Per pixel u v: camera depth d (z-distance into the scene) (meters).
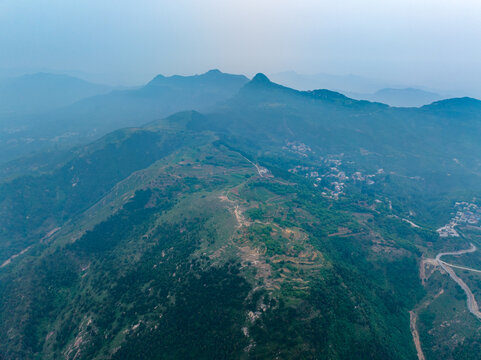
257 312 131.00
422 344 164.75
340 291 151.38
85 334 152.75
